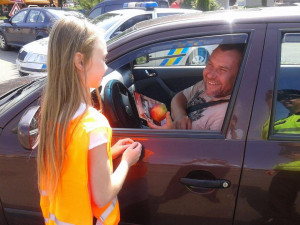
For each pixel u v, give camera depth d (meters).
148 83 2.70
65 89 1.10
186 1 14.55
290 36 1.50
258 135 1.47
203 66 2.88
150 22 1.88
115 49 1.69
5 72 8.12
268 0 20.75
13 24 10.13
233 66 1.72
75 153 1.11
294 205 1.46
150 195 1.60
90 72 1.14
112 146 1.58
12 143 1.73
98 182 1.15
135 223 1.68
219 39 1.57
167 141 1.57
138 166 1.58
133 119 1.96
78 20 1.12
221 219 1.54
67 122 1.10
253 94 1.48
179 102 2.11
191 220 1.58
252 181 1.46
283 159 1.44
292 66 1.58
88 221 1.18
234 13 1.68
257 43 1.50
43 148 1.17
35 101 1.78
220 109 1.81
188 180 1.52
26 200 1.79
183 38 1.60
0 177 1.79
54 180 1.15
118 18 5.99
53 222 1.23
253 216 1.51
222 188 1.49
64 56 1.08
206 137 1.54
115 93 1.88
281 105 1.54
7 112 1.80
